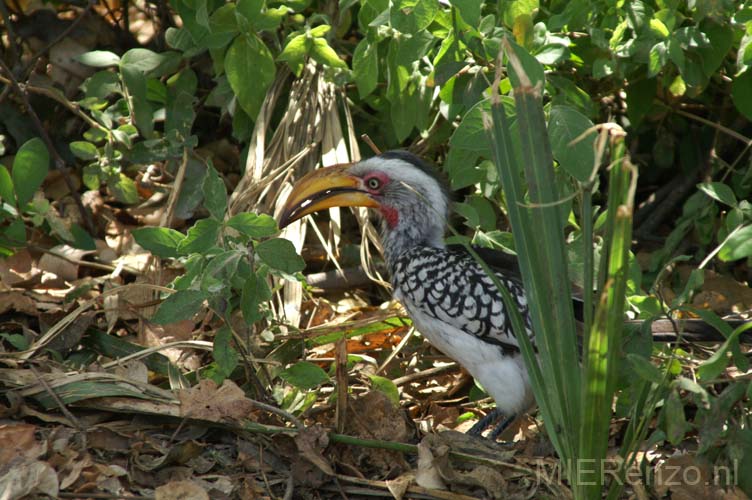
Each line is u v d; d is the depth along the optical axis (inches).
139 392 274.7
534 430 312.7
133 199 377.7
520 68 214.4
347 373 299.7
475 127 270.5
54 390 272.1
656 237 407.5
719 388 294.5
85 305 314.8
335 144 372.2
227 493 252.7
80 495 243.3
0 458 247.9
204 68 416.2
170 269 361.4
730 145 410.0
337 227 376.5
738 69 348.2
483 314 287.6
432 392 334.6
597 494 229.9
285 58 350.6
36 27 428.1
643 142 430.6
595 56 356.5
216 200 278.8
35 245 354.9
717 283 365.4
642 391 248.4
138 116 372.2
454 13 311.7
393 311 350.9
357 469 266.5
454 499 254.8
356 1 351.3
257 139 363.9
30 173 333.7
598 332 212.1
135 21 462.6
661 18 326.3
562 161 257.0
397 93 349.1
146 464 256.5
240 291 324.8
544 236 218.4
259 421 286.4
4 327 324.8
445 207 321.4
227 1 370.6
